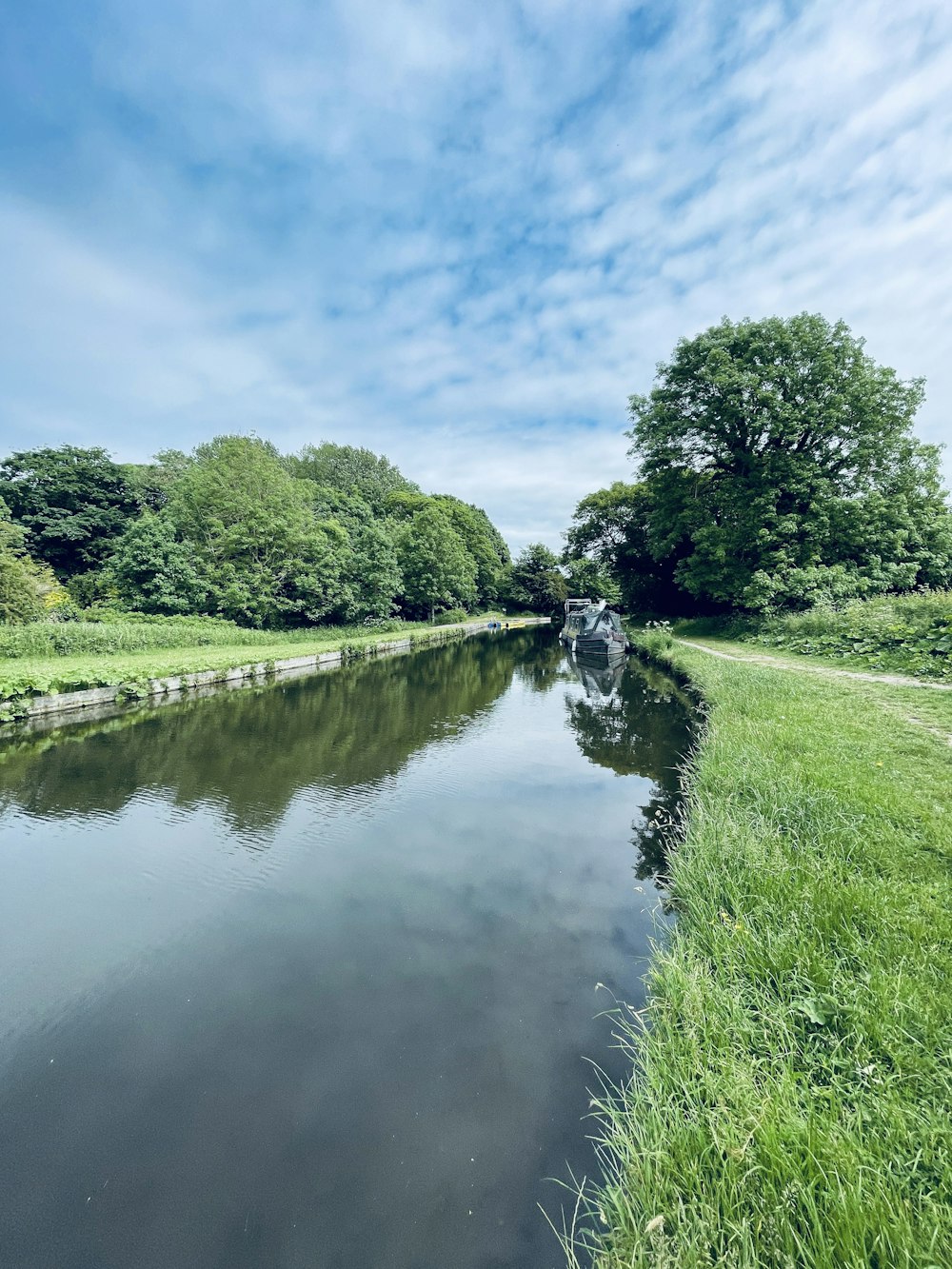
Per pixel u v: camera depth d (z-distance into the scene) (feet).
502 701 44.06
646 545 96.22
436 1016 10.40
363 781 24.36
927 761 18.07
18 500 105.70
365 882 15.69
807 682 33.81
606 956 12.09
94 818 20.15
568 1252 6.00
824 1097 6.88
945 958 8.71
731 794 17.10
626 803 21.56
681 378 77.82
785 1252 5.25
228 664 50.14
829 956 9.30
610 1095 8.45
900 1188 5.61
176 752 28.30
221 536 89.86
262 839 18.49
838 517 66.33
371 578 107.55
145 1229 6.84
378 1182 7.31
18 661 47.14
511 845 17.90
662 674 56.49
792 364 69.67
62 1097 8.79
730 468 77.56
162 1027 10.27
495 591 196.03
